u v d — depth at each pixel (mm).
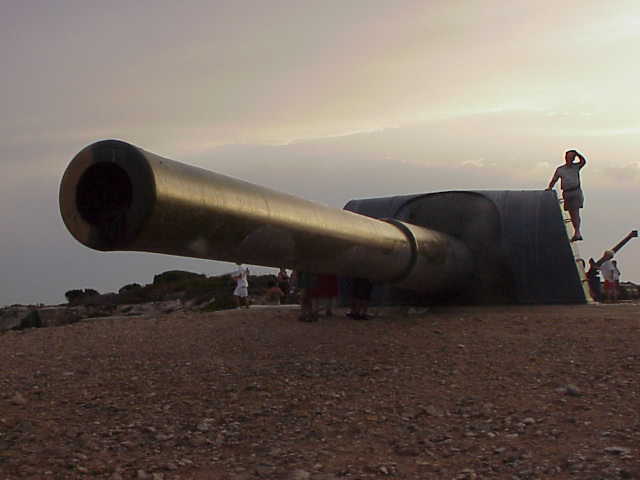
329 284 9016
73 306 20500
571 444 4043
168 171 3547
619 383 5168
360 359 6543
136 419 4977
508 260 9969
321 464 3975
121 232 3449
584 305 9578
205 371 6352
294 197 4965
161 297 20734
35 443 4504
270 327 8547
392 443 4289
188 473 3928
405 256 7332
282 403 5234
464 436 4316
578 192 10789
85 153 3477
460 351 6582
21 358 7371
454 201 10469
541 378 5492
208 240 3986
